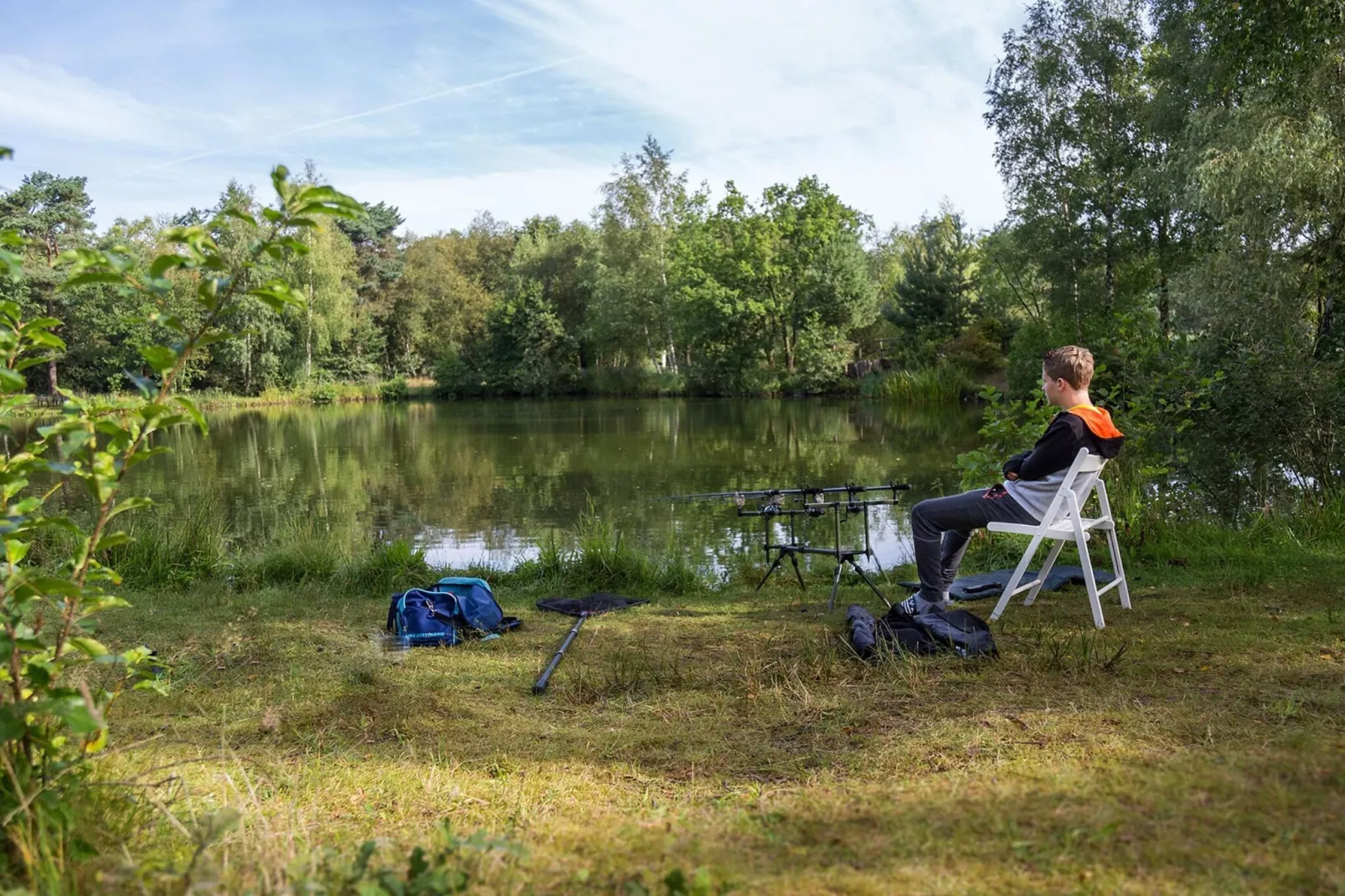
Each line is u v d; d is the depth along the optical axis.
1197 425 7.20
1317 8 9.10
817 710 3.02
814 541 8.16
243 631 4.73
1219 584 4.81
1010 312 33.66
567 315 51.28
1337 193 12.09
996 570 5.73
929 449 16.73
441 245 61.44
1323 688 2.81
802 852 1.84
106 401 2.11
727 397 38.66
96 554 6.40
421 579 6.23
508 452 18.06
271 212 1.94
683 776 2.57
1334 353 10.29
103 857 1.85
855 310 37.19
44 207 41.81
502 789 2.53
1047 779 2.14
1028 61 22.80
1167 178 17.75
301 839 2.12
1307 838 1.69
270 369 42.66
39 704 1.79
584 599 5.45
